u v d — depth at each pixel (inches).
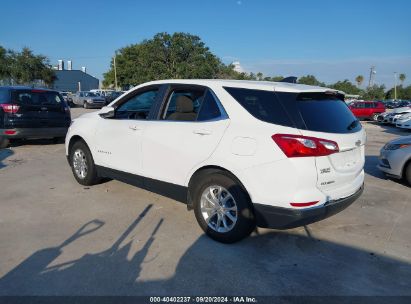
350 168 148.3
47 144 408.8
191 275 127.9
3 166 291.3
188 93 168.9
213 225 156.1
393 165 256.5
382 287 123.3
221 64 1738.4
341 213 194.1
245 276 128.2
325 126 137.8
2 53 1753.2
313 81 2541.8
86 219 177.2
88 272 128.0
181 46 1355.8
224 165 144.9
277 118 136.4
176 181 165.5
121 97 203.8
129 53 2160.4
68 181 244.7
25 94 369.7
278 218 135.6
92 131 213.8
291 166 130.1
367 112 1095.0
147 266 133.1
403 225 179.2
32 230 163.0
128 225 170.7
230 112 147.8
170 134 165.8
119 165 196.5
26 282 121.1
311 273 131.3
